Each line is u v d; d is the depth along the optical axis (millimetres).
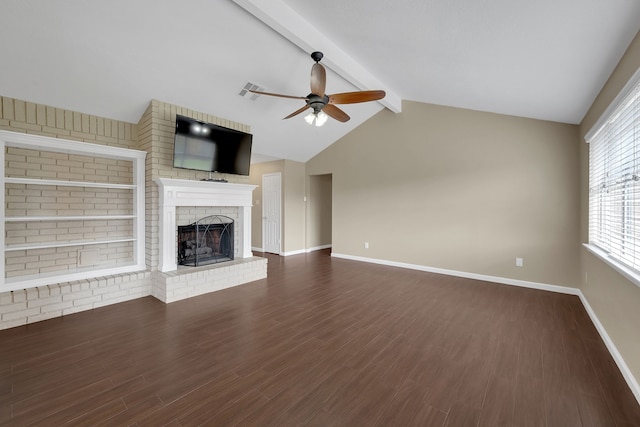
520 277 4168
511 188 4223
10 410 1618
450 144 4730
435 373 2018
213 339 2496
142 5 2428
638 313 1801
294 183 6801
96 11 2408
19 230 3053
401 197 5309
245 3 2379
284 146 5871
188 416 1588
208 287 3771
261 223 7188
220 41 2955
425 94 4379
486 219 4426
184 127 3643
